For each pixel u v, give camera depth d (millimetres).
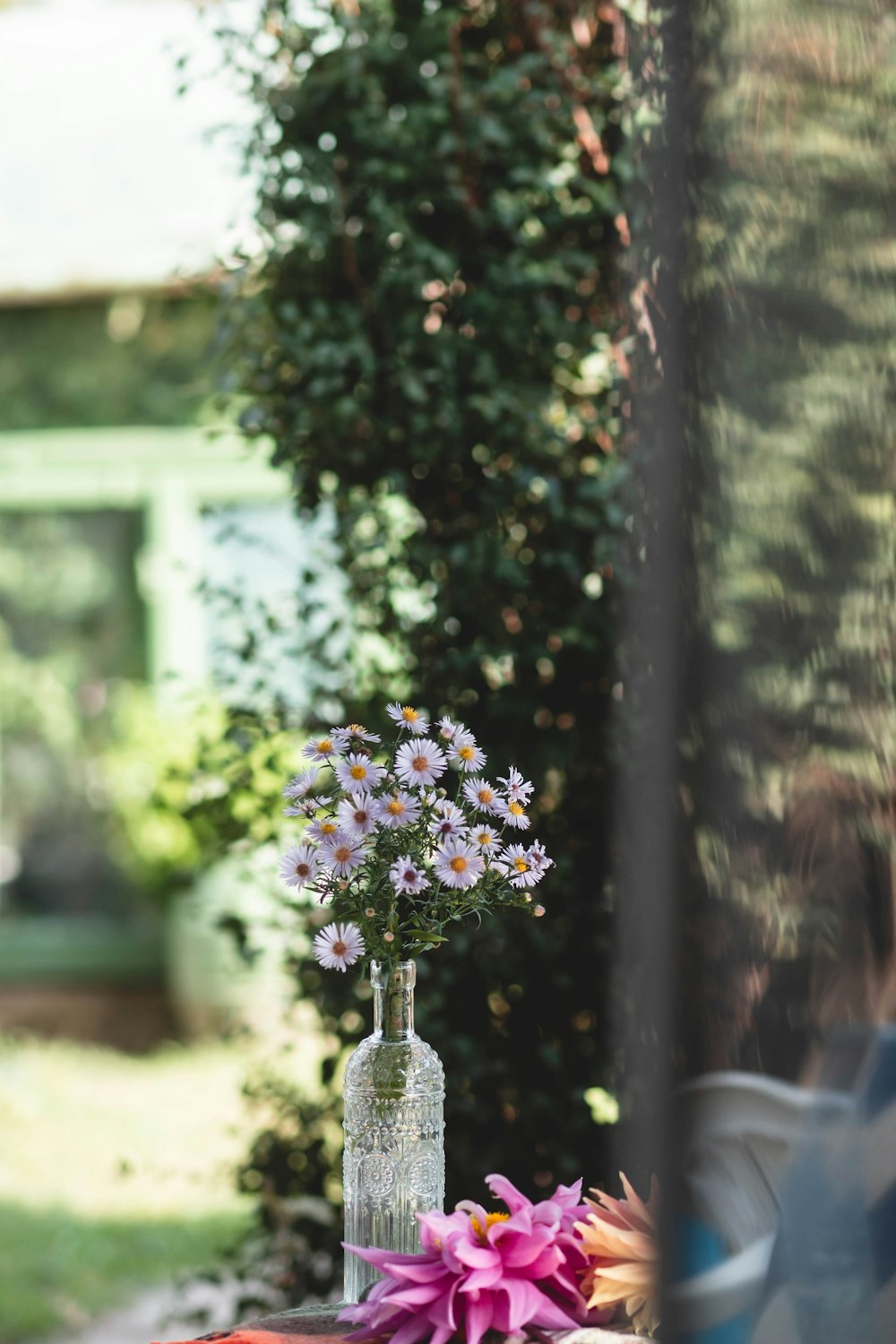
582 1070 2688
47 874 7660
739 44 1276
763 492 1252
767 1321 1254
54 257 7098
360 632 2834
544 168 2770
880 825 1231
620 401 2486
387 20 2807
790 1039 1251
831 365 1239
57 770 7684
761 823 1250
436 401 2727
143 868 6746
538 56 2723
